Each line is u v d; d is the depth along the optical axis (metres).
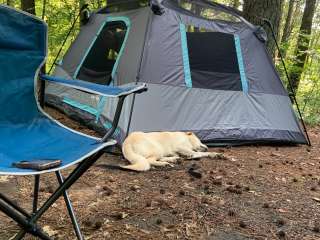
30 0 7.33
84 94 5.60
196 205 3.12
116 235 2.55
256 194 3.49
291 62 9.30
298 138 5.53
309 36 9.82
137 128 4.53
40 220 2.67
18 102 2.52
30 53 2.60
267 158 4.76
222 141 5.05
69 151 2.04
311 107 9.41
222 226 2.81
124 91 1.92
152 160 4.08
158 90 4.78
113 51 5.43
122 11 5.65
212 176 3.88
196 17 5.29
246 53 5.47
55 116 5.90
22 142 2.29
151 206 3.04
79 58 6.13
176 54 5.00
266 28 6.34
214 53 5.24
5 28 2.48
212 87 5.14
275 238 2.71
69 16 9.30
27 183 3.33
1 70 2.51
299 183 3.91
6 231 2.53
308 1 10.34
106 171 3.80
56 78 2.43
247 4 6.46
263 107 5.38
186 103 4.92
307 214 3.14
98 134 4.97
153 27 4.94
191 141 4.56
